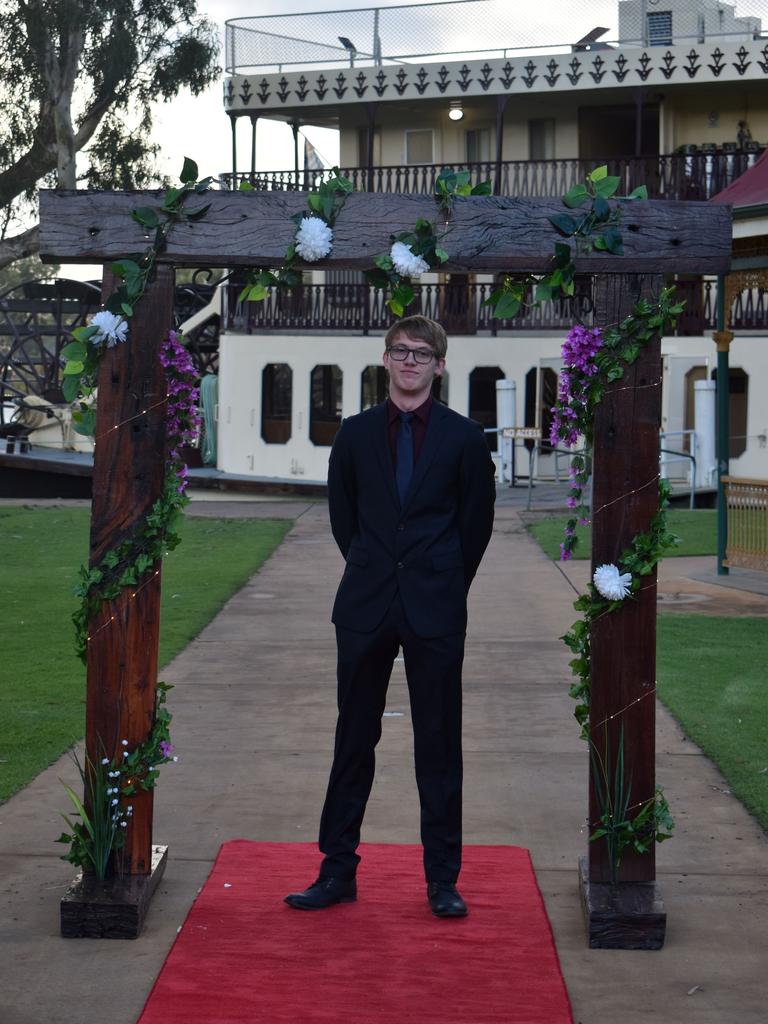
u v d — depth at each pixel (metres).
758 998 3.99
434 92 27.27
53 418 37.28
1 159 36.59
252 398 28.67
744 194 13.06
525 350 27.22
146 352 4.59
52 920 4.56
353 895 4.70
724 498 13.65
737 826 5.63
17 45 35.88
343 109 28.78
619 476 4.57
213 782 6.31
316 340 28.03
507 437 24.66
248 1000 3.89
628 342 4.57
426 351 4.54
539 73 26.73
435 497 4.56
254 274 4.66
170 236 4.58
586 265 4.54
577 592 12.69
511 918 4.53
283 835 5.49
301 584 13.44
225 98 28.75
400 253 4.52
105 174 37.56
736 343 24.30
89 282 37.94
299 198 4.60
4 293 39.38
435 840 4.61
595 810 4.60
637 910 4.36
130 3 36.09
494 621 11.14
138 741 4.63
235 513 21.41
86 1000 3.93
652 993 4.02
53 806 5.87
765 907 4.73
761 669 8.91
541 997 3.92
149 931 4.45
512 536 17.44
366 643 4.57
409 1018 3.78
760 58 25.77
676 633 10.30
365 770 4.68
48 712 7.66
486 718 7.68
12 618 11.27
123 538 4.61
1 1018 3.81
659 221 4.53
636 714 4.58
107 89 36.44
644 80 26.23
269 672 9.05
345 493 4.70
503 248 4.59
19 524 19.44
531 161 26.75
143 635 4.62
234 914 4.55
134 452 4.59
